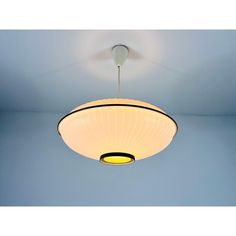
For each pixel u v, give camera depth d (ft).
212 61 6.61
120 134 4.79
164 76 7.10
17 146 8.39
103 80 7.23
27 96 7.93
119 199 7.98
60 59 6.56
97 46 6.19
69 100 8.08
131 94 7.77
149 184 8.16
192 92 7.72
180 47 6.21
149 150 5.23
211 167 8.41
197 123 8.82
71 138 5.20
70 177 8.15
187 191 8.14
